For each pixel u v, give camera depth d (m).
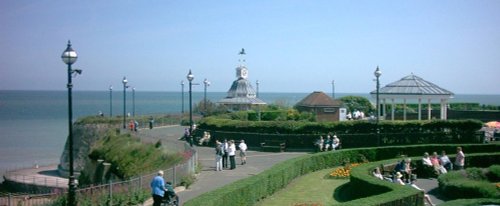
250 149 50.50
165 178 28.38
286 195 28.25
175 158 38.66
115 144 54.69
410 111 74.94
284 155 45.66
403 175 32.06
